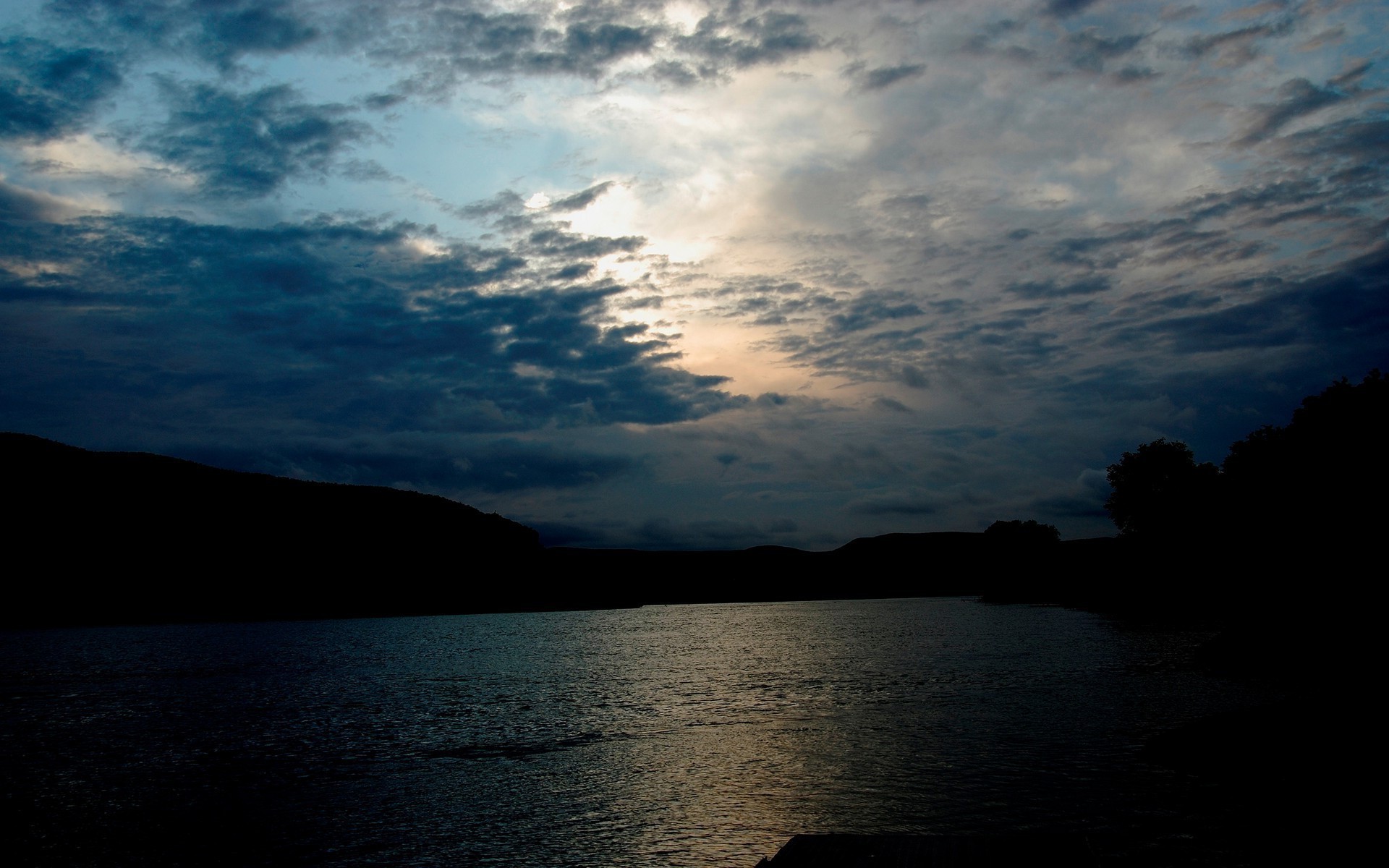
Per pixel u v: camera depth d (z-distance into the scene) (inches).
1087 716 1285.7
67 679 2144.4
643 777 1007.0
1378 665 1476.4
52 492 6604.3
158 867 729.0
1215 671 1731.1
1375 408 2400.3
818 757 1073.5
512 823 829.2
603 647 3102.9
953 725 1262.3
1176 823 748.0
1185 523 4377.5
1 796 967.0
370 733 1334.9
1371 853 658.8
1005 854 563.5
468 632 4188.0
